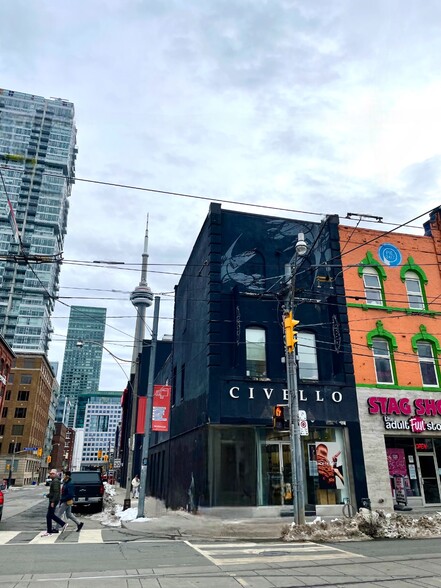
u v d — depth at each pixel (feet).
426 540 38.42
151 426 56.49
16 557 29.04
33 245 479.82
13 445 288.92
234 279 58.85
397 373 60.64
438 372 62.85
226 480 50.62
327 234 64.64
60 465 445.37
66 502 43.55
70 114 561.43
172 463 72.33
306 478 53.06
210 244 59.57
